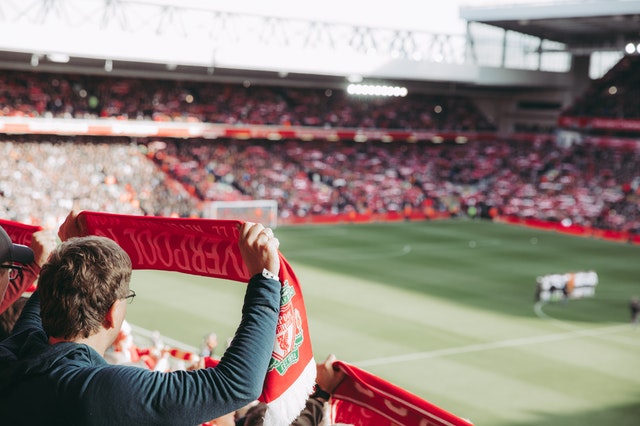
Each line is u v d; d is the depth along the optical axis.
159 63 64.19
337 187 74.62
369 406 4.20
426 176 81.31
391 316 37.81
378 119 83.69
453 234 65.19
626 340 35.81
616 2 68.25
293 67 68.88
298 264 49.41
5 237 3.42
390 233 64.12
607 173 79.56
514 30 82.94
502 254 56.91
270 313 3.13
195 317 35.41
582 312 40.91
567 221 69.50
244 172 71.81
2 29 54.44
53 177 60.44
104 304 3.05
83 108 66.88
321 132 77.19
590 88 87.12
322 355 31.47
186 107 72.69
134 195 62.78
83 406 2.83
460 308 40.22
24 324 3.60
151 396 2.86
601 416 26.19
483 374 30.02
